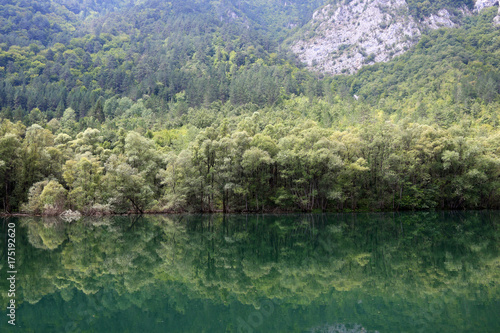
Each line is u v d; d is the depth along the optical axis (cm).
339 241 4328
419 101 16488
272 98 16825
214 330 1744
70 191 6919
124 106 17138
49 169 7488
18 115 12912
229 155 7344
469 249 3734
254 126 9638
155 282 2598
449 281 2566
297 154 7100
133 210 7519
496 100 14562
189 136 10544
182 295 2309
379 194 7694
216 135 7738
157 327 1788
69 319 1877
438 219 6281
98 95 18625
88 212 6938
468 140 7362
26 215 6862
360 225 5684
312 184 7538
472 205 7875
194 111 15238
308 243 4212
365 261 3272
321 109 14550
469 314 1888
